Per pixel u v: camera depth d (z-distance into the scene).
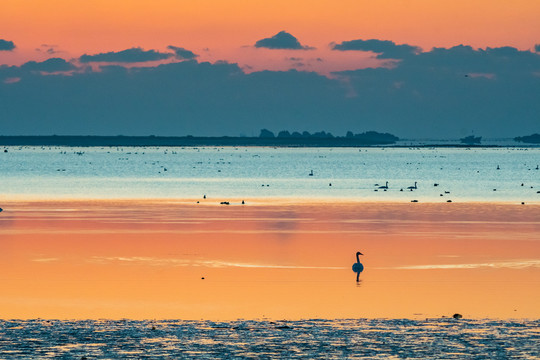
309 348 78.44
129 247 156.25
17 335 83.00
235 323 89.62
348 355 76.06
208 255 145.75
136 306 99.62
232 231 186.25
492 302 102.25
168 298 104.81
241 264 135.38
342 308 98.75
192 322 90.00
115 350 77.62
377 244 162.50
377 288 112.56
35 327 86.75
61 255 144.75
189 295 106.81
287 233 182.38
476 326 87.50
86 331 84.94
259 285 114.81
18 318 92.50
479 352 76.81
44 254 146.00
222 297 105.62
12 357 75.12
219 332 84.94
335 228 194.38
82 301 102.69
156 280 118.62
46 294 107.38
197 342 80.75
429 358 75.06
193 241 166.38
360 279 120.50
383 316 94.06
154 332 84.81
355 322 89.94
